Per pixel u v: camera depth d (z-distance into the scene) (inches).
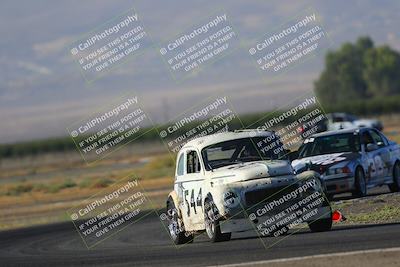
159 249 1814.7
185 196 1871.3
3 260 1927.9
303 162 2410.2
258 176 1728.6
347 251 1412.4
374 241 1502.2
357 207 2181.3
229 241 1763.0
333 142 2485.2
